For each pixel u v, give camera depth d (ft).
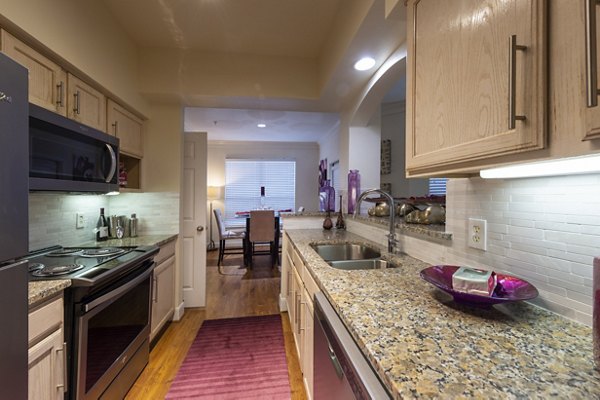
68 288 4.11
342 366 2.45
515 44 1.77
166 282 8.07
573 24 1.52
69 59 5.00
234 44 7.75
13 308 2.84
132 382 5.72
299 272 6.10
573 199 2.40
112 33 6.46
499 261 3.14
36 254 5.72
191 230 9.78
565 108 1.57
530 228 2.78
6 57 2.70
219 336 7.89
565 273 2.47
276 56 8.34
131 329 5.66
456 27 2.48
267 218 14.88
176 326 8.48
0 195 2.66
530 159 1.82
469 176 3.59
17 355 2.89
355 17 5.28
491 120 2.06
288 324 8.63
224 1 6.09
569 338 2.15
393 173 10.93
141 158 8.50
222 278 13.44
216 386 5.77
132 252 6.03
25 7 4.06
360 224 7.86
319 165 21.31
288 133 18.06
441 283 3.02
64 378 4.01
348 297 3.03
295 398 5.42
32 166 4.17
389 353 1.94
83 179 5.27
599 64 1.33
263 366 6.46
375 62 6.34
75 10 5.17
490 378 1.67
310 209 21.72
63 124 4.75
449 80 2.58
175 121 8.84
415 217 5.52
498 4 1.99
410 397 1.52
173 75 7.92
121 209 8.62
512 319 2.48
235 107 9.28
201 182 9.81
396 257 5.04
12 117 2.78
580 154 1.50
